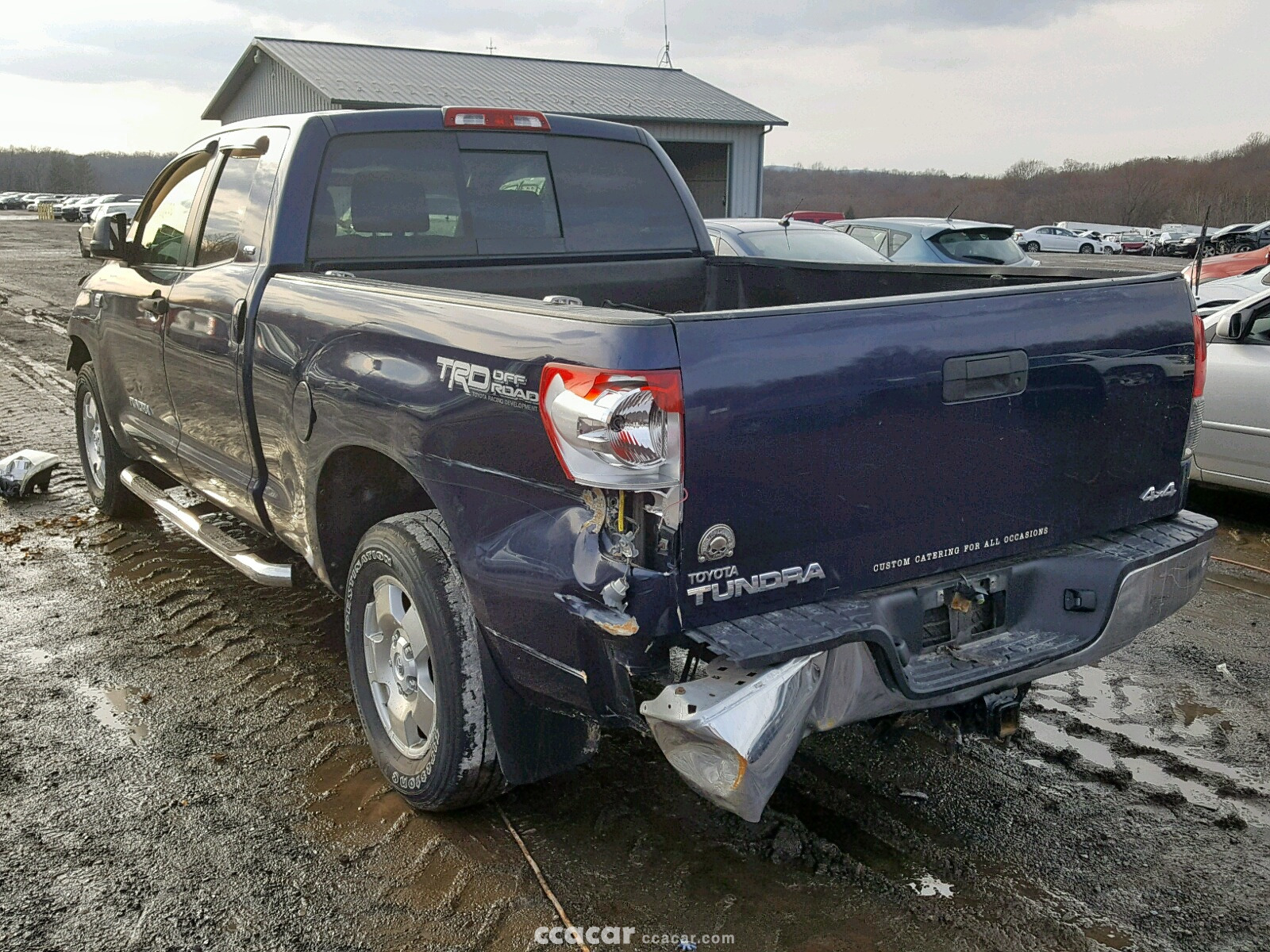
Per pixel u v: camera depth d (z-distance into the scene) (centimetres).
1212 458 634
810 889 279
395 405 295
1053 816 315
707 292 490
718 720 221
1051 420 280
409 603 312
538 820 312
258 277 378
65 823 311
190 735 363
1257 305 607
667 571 228
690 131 2708
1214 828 311
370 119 398
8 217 6606
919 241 1129
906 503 259
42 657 424
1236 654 440
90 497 644
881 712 257
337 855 296
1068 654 280
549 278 438
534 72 2905
